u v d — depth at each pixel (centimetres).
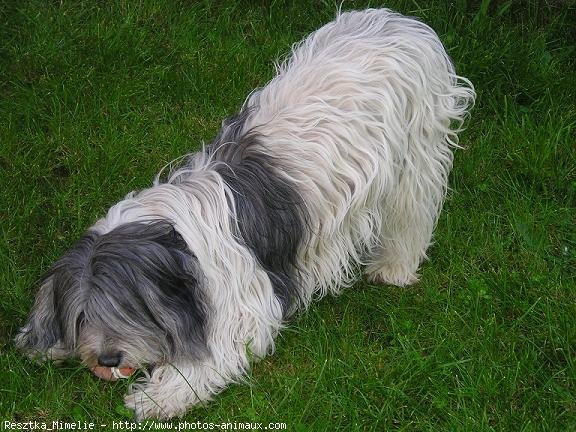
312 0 280
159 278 172
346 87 189
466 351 200
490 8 277
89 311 172
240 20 278
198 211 181
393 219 202
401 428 187
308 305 201
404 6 275
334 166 187
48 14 270
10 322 203
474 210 230
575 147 245
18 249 218
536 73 259
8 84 255
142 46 264
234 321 185
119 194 231
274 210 185
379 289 215
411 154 196
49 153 239
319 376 193
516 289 212
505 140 245
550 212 229
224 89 257
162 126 248
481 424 187
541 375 196
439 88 199
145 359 178
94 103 250
